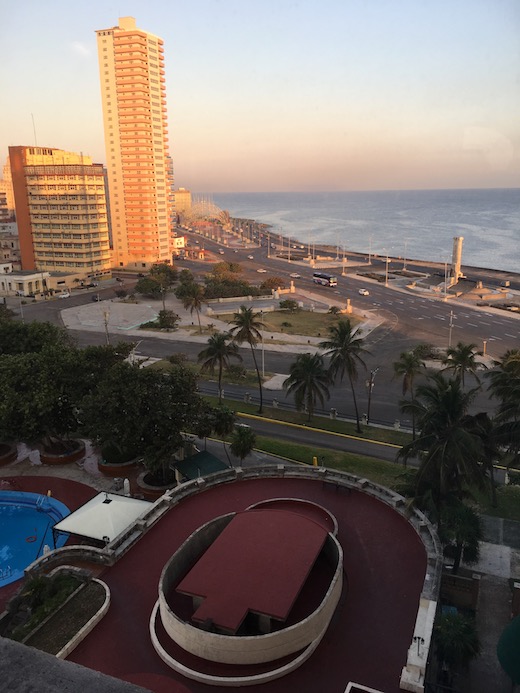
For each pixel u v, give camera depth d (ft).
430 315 401.08
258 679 75.15
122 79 575.79
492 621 110.42
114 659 80.89
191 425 157.07
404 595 92.38
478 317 392.47
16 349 209.15
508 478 160.86
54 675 14.43
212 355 222.28
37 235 542.16
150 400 152.46
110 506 127.13
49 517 148.56
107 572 100.94
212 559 91.45
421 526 107.96
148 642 84.02
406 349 314.76
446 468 119.65
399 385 261.03
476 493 156.56
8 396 158.61
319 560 99.86
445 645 90.58
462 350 207.41
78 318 400.88
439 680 93.45
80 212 523.70
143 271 617.21
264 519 102.17
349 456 180.45
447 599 116.37
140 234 619.67
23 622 96.53
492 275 590.96
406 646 82.17
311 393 209.97
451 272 568.41
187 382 159.84
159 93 604.08
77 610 90.94
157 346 329.31
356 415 212.43
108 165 606.55
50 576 100.27
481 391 245.86
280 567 89.20
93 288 518.37
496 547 133.49
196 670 77.61
